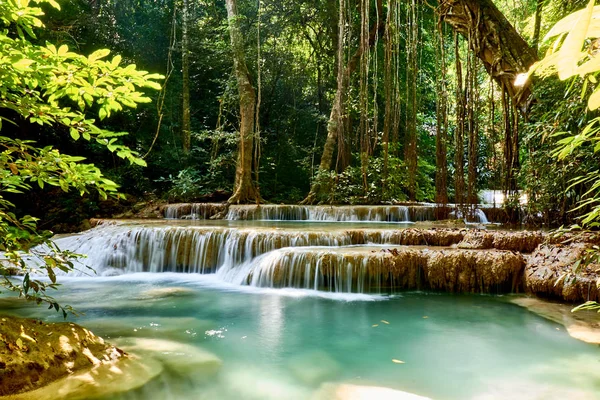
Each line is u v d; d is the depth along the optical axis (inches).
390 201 535.8
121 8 689.6
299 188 719.1
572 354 157.8
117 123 615.8
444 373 142.7
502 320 202.4
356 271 255.8
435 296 247.6
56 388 116.0
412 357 157.5
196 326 193.0
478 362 152.2
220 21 735.7
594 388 128.4
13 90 97.1
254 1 664.4
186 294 257.4
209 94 781.3
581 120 223.5
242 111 580.1
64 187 100.6
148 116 664.4
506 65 336.2
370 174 547.5
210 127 762.8
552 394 125.0
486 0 344.8
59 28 510.0
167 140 682.2
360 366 148.9
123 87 93.3
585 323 187.6
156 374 133.0
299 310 222.4
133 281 299.1
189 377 134.7
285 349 165.3
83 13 594.2
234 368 144.7
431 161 760.3
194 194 588.1
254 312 218.4
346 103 567.5
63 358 127.3
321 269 260.8
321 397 123.1
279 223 433.1
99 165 584.7
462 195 382.9
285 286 270.1
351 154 620.4
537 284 227.9
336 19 630.5
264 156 719.1
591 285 205.3
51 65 84.0
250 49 657.0
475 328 191.9
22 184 98.3
